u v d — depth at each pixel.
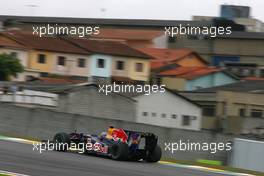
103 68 170.62
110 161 43.88
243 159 66.94
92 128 75.06
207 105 129.75
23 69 154.38
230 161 68.62
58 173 33.34
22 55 162.88
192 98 131.88
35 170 33.91
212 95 129.62
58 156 42.91
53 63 166.75
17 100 96.75
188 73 171.75
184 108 123.94
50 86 114.06
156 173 37.91
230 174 43.84
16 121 77.69
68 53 167.50
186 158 72.25
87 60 168.38
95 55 169.12
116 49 174.88
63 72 167.12
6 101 95.75
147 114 119.94
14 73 150.75
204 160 69.38
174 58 195.00
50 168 35.31
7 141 52.28
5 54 151.75
